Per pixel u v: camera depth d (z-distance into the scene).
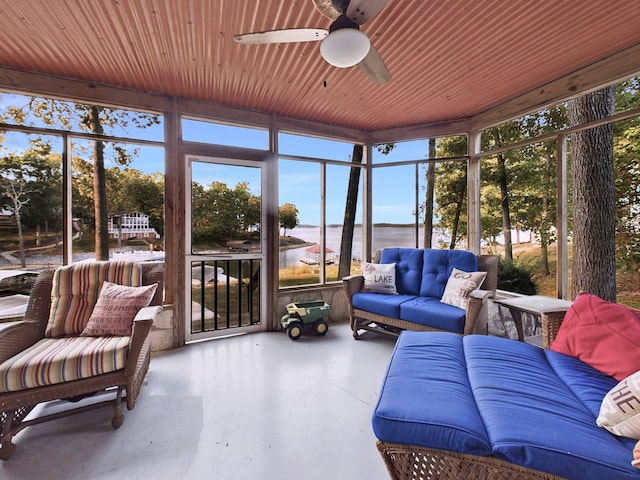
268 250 3.63
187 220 3.18
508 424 1.10
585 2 1.81
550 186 4.85
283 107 3.45
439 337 1.97
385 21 1.97
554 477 0.97
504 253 5.23
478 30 2.07
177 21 1.95
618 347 1.50
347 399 2.09
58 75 2.68
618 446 1.01
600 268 3.25
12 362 1.64
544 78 2.80
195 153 3.22
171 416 1.89
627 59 2.31
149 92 3.01
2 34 2.08
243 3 1.79
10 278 2.67
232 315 3.47
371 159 4.28
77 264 2.36
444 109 3.53
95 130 2.92
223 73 2.66
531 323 3.10
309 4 1.80
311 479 1.41
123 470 1.46
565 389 1.39
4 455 1.52
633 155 3.86
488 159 5.26
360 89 2.99
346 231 4.34
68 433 1.73
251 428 1.77
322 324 3.39
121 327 2.09
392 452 1.17
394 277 3.41
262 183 3.59
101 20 1.93
